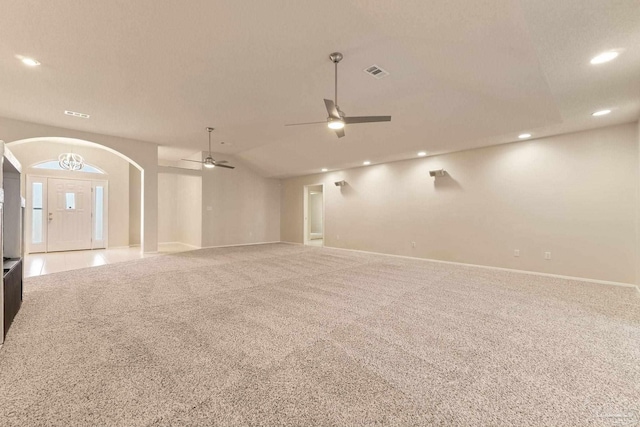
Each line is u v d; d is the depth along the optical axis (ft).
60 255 23.06
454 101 14.15
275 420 5.13
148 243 23.93
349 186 28.12
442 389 6.09
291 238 33.99
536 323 9.65
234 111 16.05
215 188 29.01
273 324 9.42
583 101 11.69
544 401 5.73
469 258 20.24
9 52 10.03
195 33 8.98
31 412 5.29
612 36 7.35
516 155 18.22
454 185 21.09
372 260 22.12
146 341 8.14
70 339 8.23
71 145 25.35
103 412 5.30
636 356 7.51
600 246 15.31
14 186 10.96
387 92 13.64
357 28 8.75
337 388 6.08
